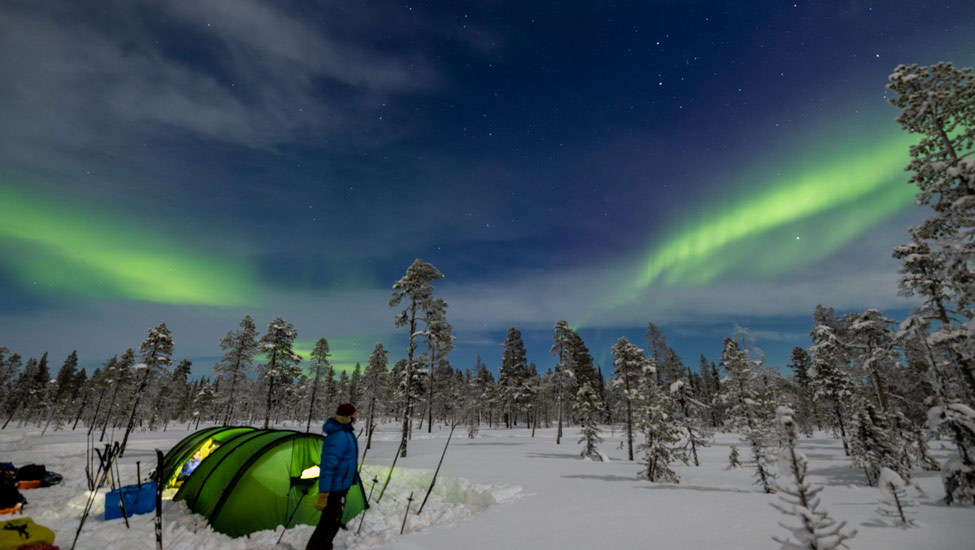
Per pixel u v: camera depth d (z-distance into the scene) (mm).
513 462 18547
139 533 5895
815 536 3156
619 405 33031
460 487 9789
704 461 24500
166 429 57656
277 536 6043
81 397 68938
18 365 67500
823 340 30188
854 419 16188
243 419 59688
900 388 24812
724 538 5195
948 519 6180
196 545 5664
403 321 27672
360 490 7207
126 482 10328
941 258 11086
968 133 11578
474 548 5305
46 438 35312
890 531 5621
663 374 60594
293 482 6820
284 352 39312
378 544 5676
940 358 11430
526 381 63375
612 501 8289
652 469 12430
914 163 12469
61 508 7305
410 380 26859
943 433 9727
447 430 59344
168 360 31125
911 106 12367
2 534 4402
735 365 37312
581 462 19344
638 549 4938
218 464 7367
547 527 6336
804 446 34938
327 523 4867
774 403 34531
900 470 14031
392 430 55375
